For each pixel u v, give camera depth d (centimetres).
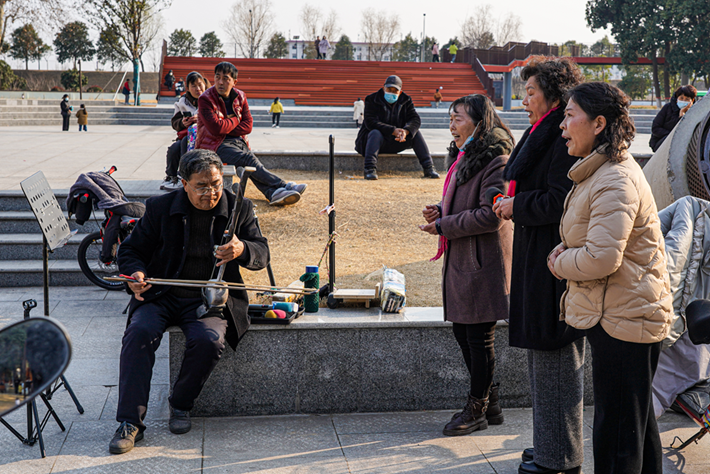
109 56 5981
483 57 3950
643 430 262
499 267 343
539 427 303
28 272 640
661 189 568
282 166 923
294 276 507
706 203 373
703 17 4184
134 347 347
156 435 353
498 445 350
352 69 3919
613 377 258
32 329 112
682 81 5484
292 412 388
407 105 898
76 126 2547
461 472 320
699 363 366
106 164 1075
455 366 395
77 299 602
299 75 3812
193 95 741
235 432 362
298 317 389
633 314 249
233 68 679
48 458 323
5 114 2519
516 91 4394
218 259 365
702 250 357
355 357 387
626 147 249
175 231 368
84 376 430
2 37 3831
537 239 292
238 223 383
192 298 375
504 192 326
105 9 3325
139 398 340
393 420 381
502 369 398
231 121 696
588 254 243
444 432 360
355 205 722
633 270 248
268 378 383
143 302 367
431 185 840
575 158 275
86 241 609
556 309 289
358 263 545
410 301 449
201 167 352
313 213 687
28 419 337
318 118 2820
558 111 288
